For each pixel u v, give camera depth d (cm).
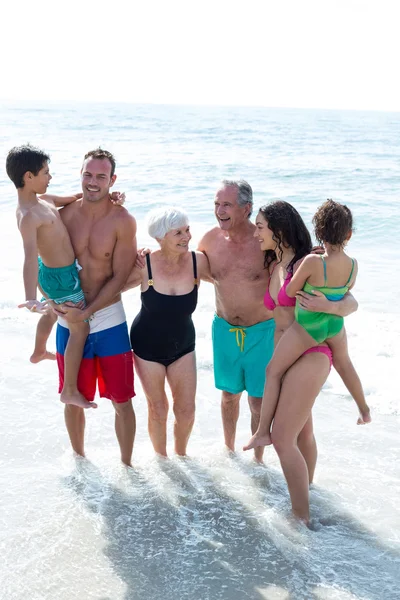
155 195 1582
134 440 478
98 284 432
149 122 5894
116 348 431
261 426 382
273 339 439
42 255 409
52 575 335
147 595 322
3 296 813
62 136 3862
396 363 628
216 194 428
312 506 403
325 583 331
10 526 376
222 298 445
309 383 370
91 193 411
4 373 602
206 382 602
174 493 416
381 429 509
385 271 970
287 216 388
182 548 361
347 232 362
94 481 429
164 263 429
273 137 4019
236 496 414
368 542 367
